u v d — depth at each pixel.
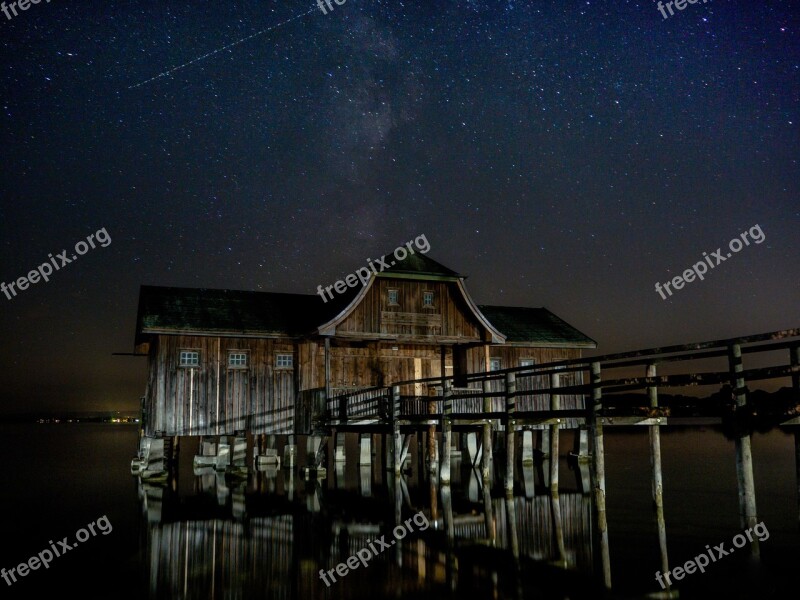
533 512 16.64
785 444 43.31
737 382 10.42
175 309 25.42
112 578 11.03
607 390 13.47
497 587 10.10
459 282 26.31
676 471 26.25
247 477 26.30
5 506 18.98
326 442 25.12
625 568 10.85
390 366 27.20
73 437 81.81
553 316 32.66
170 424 23.95
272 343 25.73
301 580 10.77
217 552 12.82
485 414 18.44
